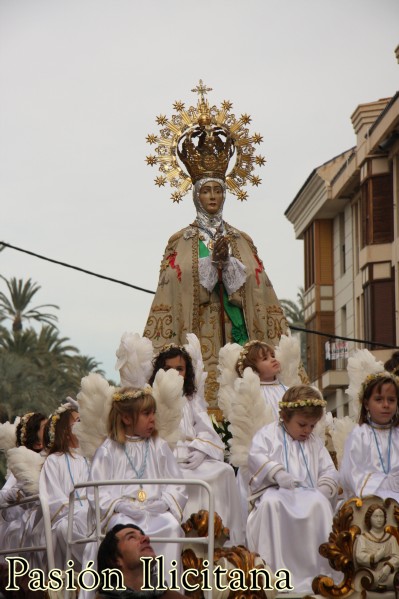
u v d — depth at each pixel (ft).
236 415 41.93
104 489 37.32
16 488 44.57
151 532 35.78
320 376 159.63
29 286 189.26
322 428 43.96
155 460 38.01
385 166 140.97
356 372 45.60
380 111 143.84
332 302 164.25
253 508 39.83
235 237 58.34
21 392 156.66
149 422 38.11
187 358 45.37
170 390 39.45
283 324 57.47
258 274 57.36
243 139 59.93
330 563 36.50
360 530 36.40
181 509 37.22
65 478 41.98
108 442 38.24
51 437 42.73
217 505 41.24
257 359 46.42
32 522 43.04
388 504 36.52
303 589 37.60
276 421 41.65
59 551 40.98
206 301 56.44
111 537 31.55
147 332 56.49
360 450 39.52
